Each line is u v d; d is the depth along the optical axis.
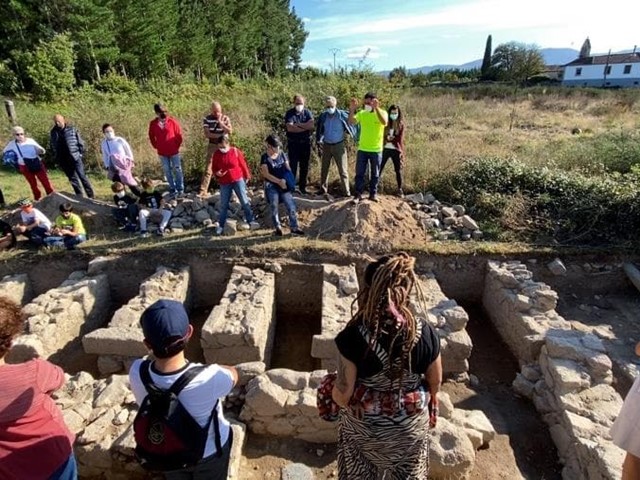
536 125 17.09
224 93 21.56
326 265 6.98
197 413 2.27
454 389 5.23
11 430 2.22
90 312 6.62
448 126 16.31
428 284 6.59
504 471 3.94
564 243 7.29
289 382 4.29
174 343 2.18
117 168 8.54
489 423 4.27
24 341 5.36
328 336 5.25
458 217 8.12
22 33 22.58
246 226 7.96
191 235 7.79
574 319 6.28
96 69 24.58
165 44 30.72
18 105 15.62
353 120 8.09
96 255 7.34
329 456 4.00
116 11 27.00
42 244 7.51
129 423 3.92
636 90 27.06
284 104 11.48
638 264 6.86
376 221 7.60
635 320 6.22
